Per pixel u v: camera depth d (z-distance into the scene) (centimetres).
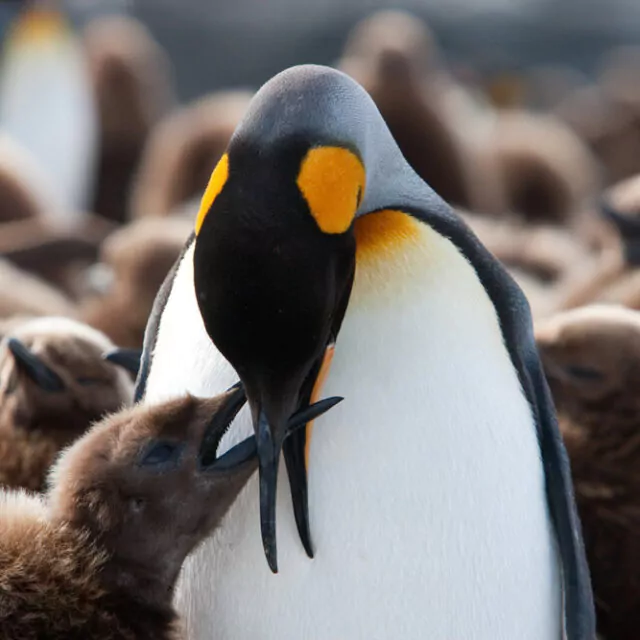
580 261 2220
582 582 888
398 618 854
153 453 832
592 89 6475
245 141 768
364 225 835
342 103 790
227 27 6562
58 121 3475
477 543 852
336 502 838
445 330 841
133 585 842
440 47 6981
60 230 2388
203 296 754
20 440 1072
